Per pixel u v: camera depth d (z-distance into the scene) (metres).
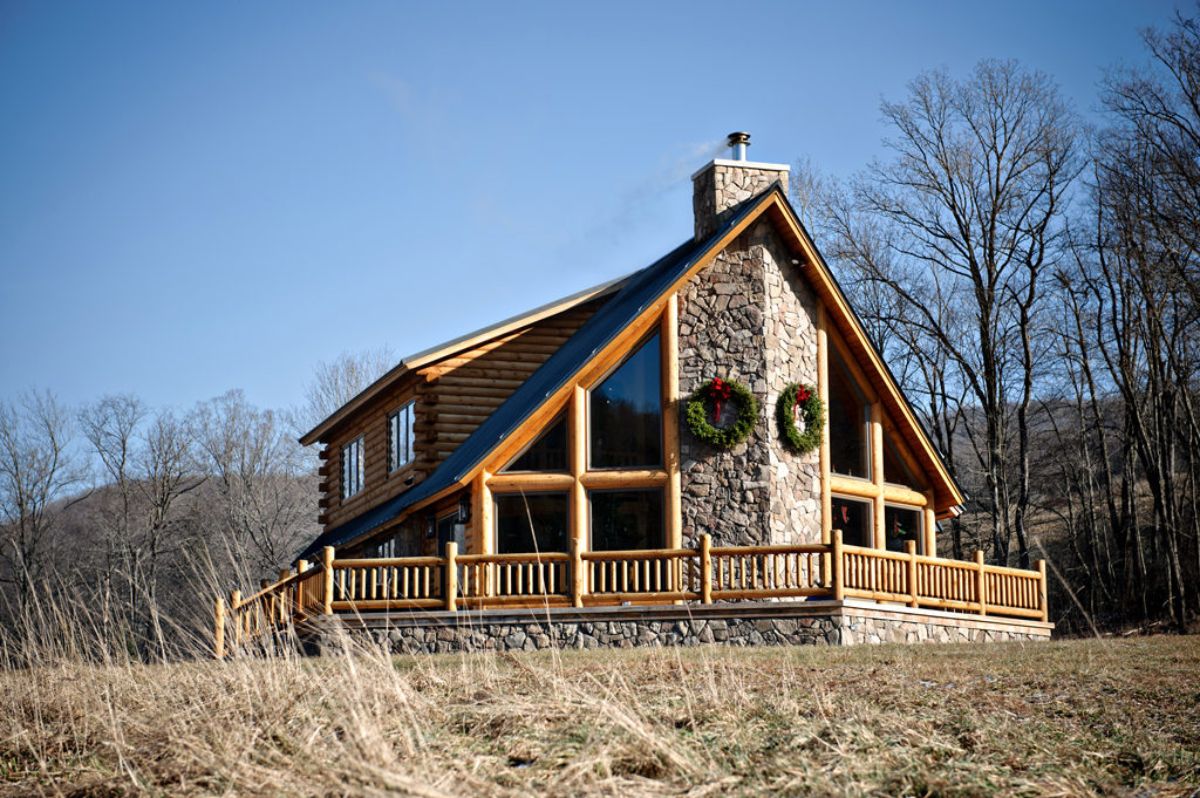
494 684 11.48
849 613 20.75
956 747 8.39
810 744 8.48
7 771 9.56
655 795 7.18
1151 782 7.85
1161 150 33.94
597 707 8.88
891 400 26.30
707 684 10.58
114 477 49.53
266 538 49.59
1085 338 39.72
